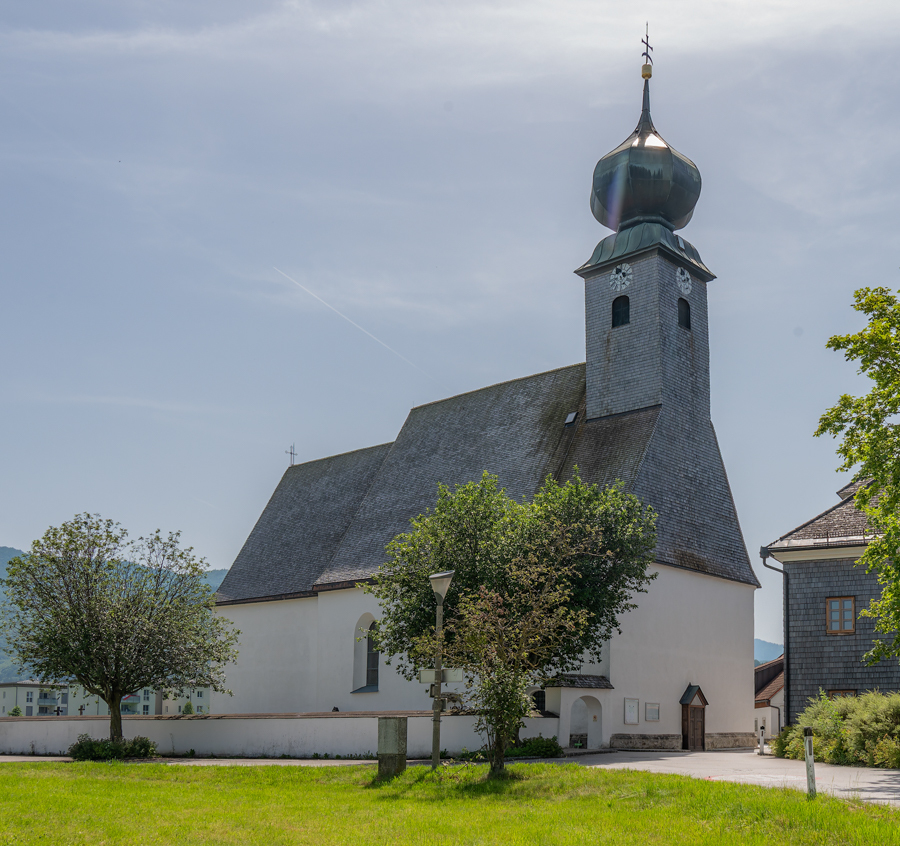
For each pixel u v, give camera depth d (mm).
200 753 34594
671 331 44094
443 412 52344
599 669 36594
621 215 47281
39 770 26422
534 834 14094
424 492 48281
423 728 29172
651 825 14461
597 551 30922
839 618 33781
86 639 31891
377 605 44938
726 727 41625
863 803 15125
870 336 22625
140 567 33750
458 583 29875
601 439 43000
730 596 43250
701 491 43344
